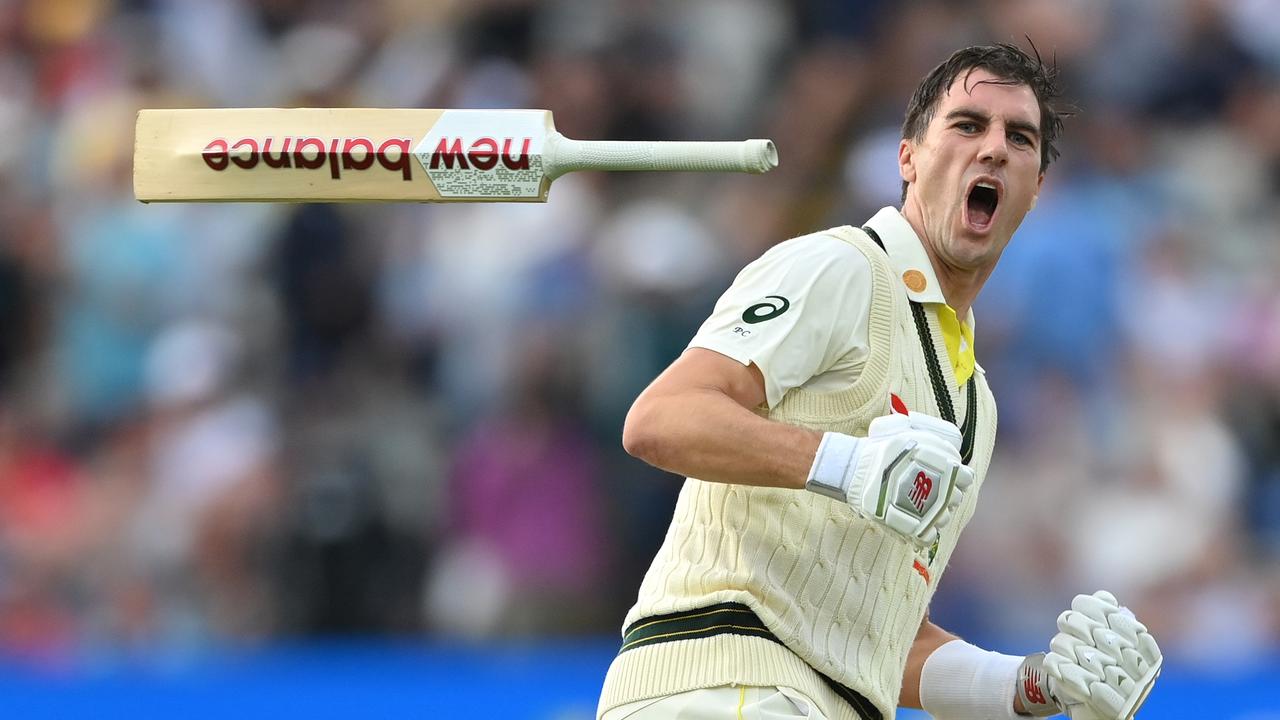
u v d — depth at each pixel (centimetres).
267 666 2331
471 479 2834
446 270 3031
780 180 3272
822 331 1084
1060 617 1227
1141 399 2981
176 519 2839
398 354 2997
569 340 2927
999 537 2822
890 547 1131
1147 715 2256
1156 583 2823
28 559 2841
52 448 3002
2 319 3125
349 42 3509
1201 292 3170
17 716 2205
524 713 2241
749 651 1081
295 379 2983
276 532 2823
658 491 2833
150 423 2964
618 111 3412
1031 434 2898
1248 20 3600
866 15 3528
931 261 1171
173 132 1098
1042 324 3000
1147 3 3550
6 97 3369
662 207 3125
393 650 2619
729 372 1062
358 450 2880
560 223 3045
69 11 3459
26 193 3275
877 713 1148
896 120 3378
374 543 2825
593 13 3481
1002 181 1156
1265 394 3108
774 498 1098
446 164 1085
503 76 3434
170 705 2227
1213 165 3412
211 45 3494
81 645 2758
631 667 1110
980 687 1284
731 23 3494
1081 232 3078
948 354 1154
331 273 3033
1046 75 1211
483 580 2764
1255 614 2862
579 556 2789
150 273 3094
